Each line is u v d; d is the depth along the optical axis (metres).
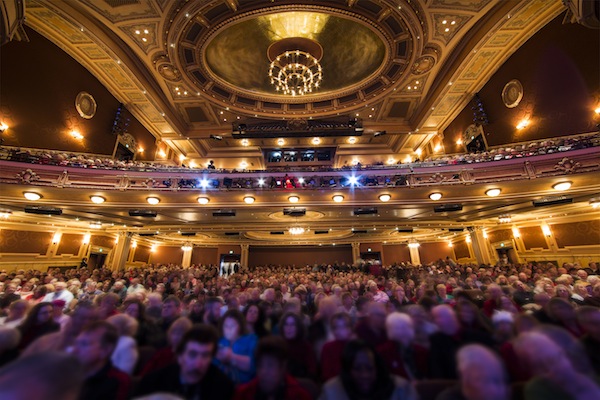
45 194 8.05
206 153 18.77
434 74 12.53
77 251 13.19
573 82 8.74
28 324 2.86
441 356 2.34
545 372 1.54
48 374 0.79
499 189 8.38
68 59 10.40
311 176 8.95
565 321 2.78
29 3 8.38
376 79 12.81
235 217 10.85
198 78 12.71
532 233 12.52
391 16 9.62
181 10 9.09
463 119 13.84
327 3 9.35
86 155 11.12
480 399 1.38
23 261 11.24
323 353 2.53
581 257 10.85
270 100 14.61
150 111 14.13
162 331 3.23
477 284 6.22
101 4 8.73
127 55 11.14
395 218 11.48
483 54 10.80
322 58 12.41
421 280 7.16
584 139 7.59
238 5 9.31
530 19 9.35
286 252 21.19
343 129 15.39
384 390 1.74
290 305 3.56
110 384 1.77
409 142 17.38
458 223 12.97
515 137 10.77
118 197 8.65
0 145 8.37
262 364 1.78
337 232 17.44
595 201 8.41
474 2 8.85
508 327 2.72
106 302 3.69
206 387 1.78
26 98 9.14
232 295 4.80
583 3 3.99
